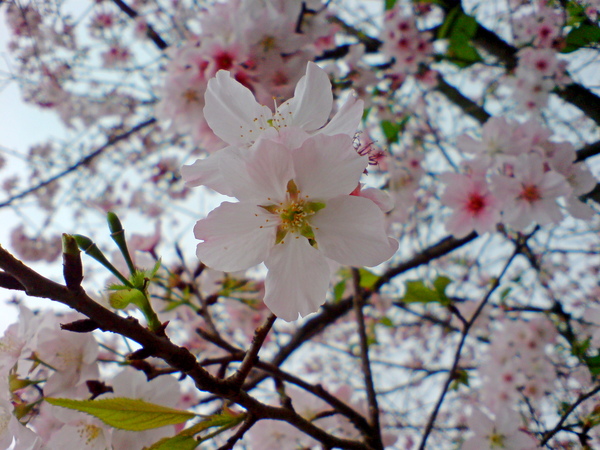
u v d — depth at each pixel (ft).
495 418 0.92
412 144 1.76
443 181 1.01
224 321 1.32
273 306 0.49
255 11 0.81
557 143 0.96
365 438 0.66
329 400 0.66
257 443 0.80
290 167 0.48
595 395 1.03
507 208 0.93
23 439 0.56
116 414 0.47
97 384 0.62
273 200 0.50
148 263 0.76
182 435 0.47
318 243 0.50
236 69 0.78
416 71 1.61
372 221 0.49
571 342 1.30
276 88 0.79
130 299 0.46
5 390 0.59
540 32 1.40
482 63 1.35
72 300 0.43
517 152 0.97
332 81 1.18
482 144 1.01
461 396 1.94
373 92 1.49
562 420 0.84
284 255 0.50
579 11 1.00
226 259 0.50
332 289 1.53
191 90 0.83
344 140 0.48
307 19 0.98
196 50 0.80
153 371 0.61
